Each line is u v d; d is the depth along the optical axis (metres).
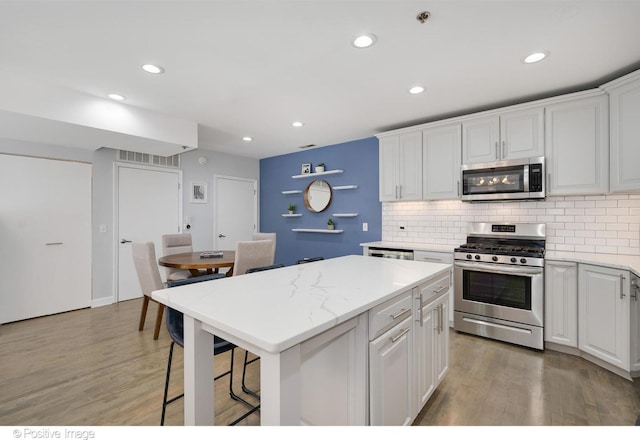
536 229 3.16
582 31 1.93
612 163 2.52
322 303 1.36
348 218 4.74
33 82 2.61
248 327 1.09
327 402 1.52
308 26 1.91
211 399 1.41
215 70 2.44
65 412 1.93
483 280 3.05
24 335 3.15
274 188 5.84
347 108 3.26
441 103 3.13
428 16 1.81
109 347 2.88
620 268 2.29
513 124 3.03
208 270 3.98
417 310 1.82
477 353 2.75
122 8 1.73
